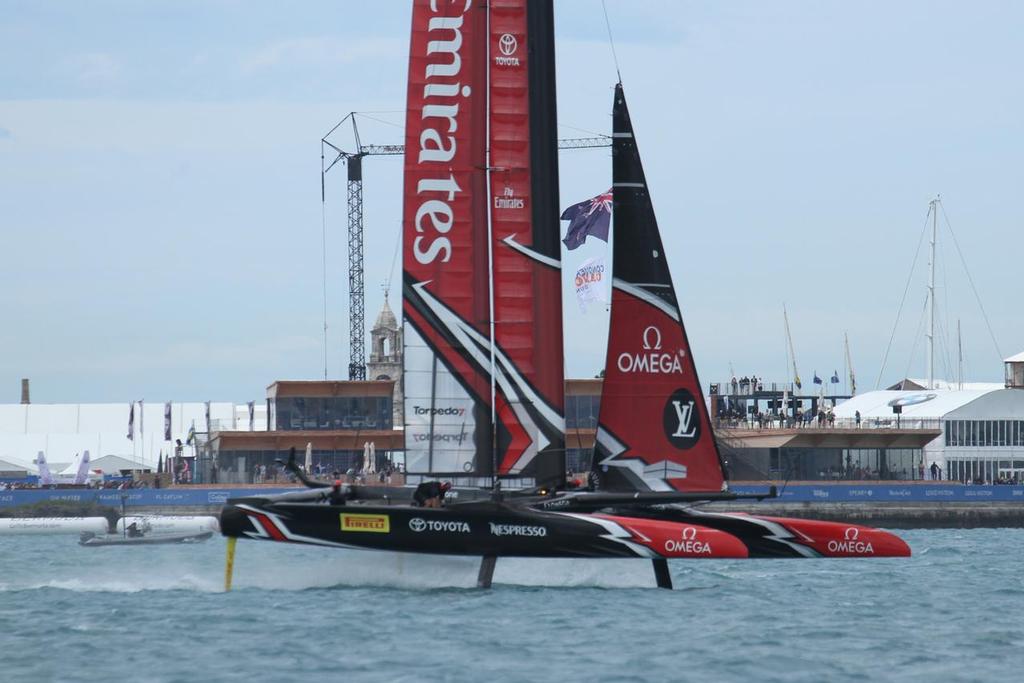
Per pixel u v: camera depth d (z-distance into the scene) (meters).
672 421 109.44
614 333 110.12
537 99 110.25
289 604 96.81
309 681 69.88
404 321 106.50
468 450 106.38
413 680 70.19
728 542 98.00
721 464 109.69
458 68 107.88
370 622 88.19
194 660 75.56
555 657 76.56
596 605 97.50
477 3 108.50
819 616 95.88
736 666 74.75
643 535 97.75
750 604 102.06
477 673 72.00
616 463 109.19
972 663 76.62
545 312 108.56
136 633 84.69
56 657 76.88
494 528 97.69
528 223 108.38
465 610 93.56
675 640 82.75
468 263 107.19
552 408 108.19
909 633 87.88
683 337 110.19
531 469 107.38
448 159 107.38
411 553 99.19
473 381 106.69
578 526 97.75
